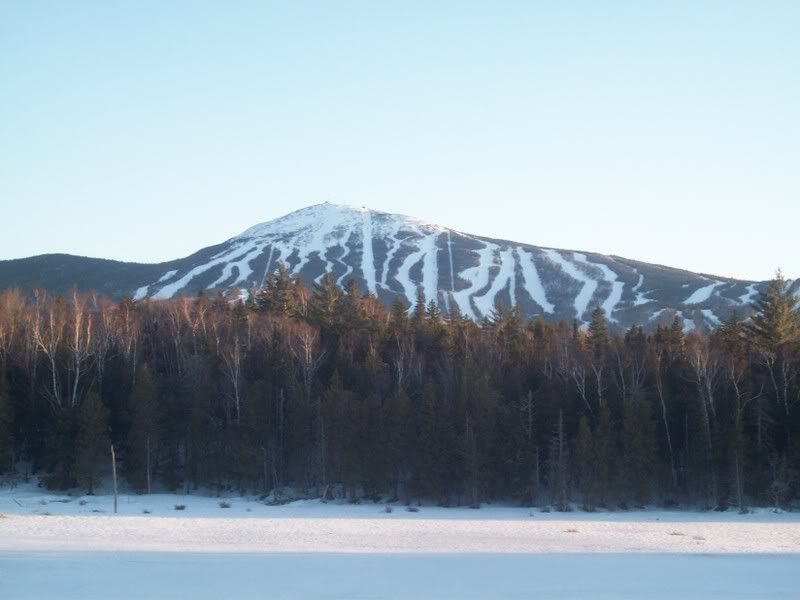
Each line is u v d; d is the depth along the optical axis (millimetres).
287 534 46875
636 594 29391
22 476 73375
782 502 65625
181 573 32500
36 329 73062
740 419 66625
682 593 29734
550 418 70188
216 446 73000
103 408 70375
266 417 72688
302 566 34500
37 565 34000
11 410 70562
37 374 75188
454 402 70062
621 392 72250
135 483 70375
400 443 68812
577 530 51000
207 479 72812
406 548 41750
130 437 70438
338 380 72625
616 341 79125
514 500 68125
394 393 73438
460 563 36031
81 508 60312
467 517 59344
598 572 34062
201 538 44688
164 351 84562
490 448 67812
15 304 82375
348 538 45562
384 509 63812
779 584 31781
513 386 73938
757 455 66688
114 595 28328
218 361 77250
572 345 79188
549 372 78312
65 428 68938
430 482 67438
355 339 85188
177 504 64812
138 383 71812
